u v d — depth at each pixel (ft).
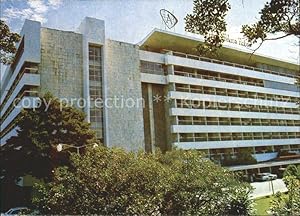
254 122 121.60
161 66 119.44
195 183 32.73
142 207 29.76
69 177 31.17
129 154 33.50
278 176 69.62
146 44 117.50
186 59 119.85
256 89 124.16
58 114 70.28
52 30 94.84
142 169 31.60
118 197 30.01
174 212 31.83
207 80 121.80
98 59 102.32
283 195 36.06
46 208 30.76
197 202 32.99
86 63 97.91
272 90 122.11
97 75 101.04
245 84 126.00
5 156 66.74
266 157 114.21
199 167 34.53
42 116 68.80
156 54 117.80
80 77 97.30
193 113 117.08
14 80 98.07
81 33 101.50
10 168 66.13
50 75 91.81
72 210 29.86
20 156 65.57
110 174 30.86
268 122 119.85
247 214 33.99
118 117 102.53
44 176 63.36
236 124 121.80
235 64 124.57
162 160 39.47
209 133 118.62
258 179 67.15
